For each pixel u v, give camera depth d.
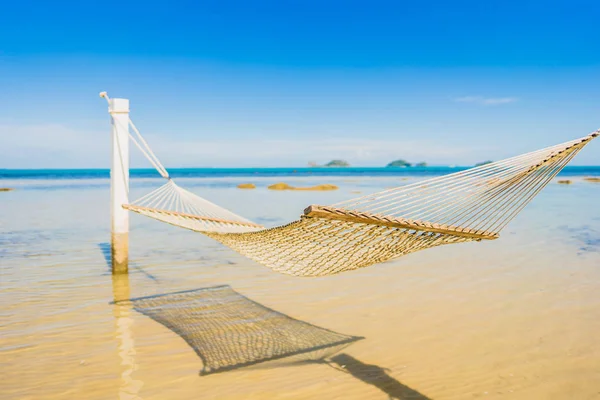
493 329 5.08
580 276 7.25
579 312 5.58
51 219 13.78
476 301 6.07
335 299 6.22
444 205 3.55
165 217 6.12
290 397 3.70
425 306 5.90
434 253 9.22
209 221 6.71
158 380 3.95
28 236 10.76
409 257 8.86
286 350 4.59
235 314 5.63
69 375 4.00
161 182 42.44
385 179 50.91
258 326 5.24
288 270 4.46
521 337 4.85
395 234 3.52
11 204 18.41
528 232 11.59
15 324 5.15
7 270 7.52
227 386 3.87
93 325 5.19
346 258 3.99
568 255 8.84
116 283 6.89
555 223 13.17
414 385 3.90
